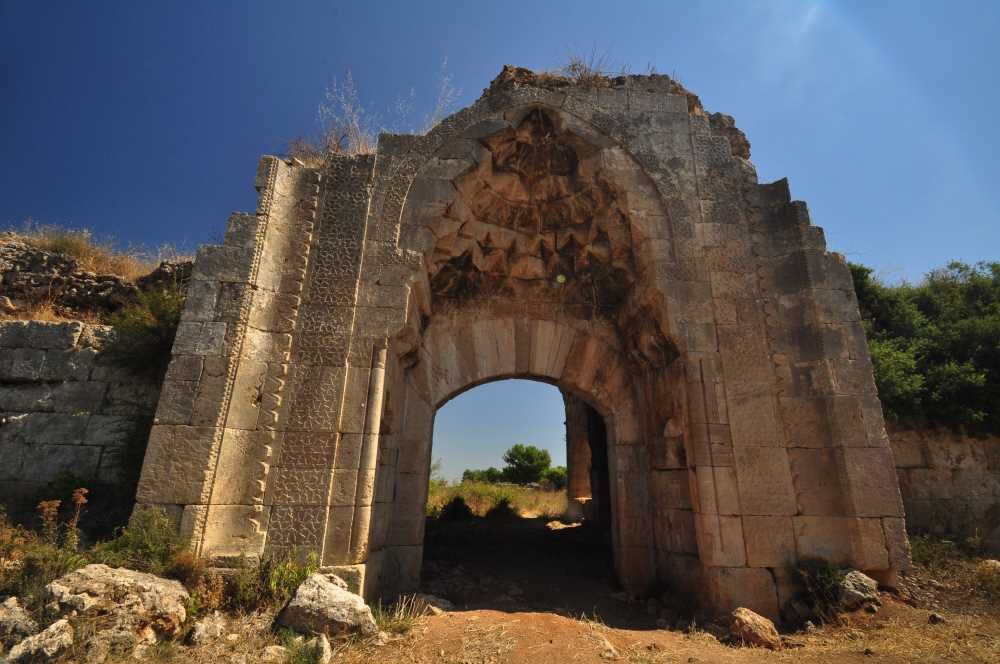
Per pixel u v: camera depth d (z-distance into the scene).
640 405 7.82
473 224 7.50
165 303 7.67
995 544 8.00
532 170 7.58
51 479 6.90
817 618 5.28
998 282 11.15
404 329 6.36
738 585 5.55
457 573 7.76
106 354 7.49
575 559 9.23
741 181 7.19
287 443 5.49
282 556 5.08
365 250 6.39
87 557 4.54
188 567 4.62
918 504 8.43
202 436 5.21
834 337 6.34
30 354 7.57
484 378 7.84
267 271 6.07
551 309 8.27
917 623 5.05
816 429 6.11
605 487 11.71
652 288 6.68
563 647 4.43
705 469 5.94
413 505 6.99
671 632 5.28
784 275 6.74
